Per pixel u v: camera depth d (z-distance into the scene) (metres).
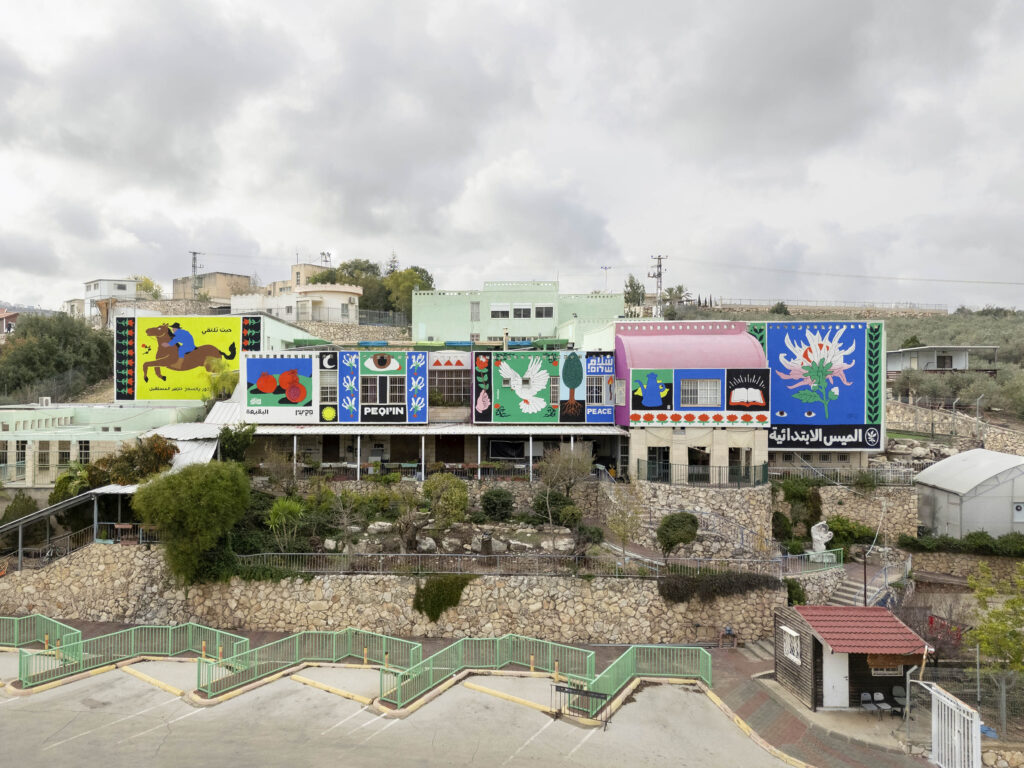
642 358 40.59
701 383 40.22
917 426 54.31
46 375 67.75
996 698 22.81
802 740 22.05
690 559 32.66
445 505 33.62
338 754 20.31
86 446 39.12
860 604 31.55
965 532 38.22
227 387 50.31
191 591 31.12
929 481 41.28
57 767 19.25
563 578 30.58
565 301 69.75
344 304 84.25
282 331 58.31
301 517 34.22
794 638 25.27
